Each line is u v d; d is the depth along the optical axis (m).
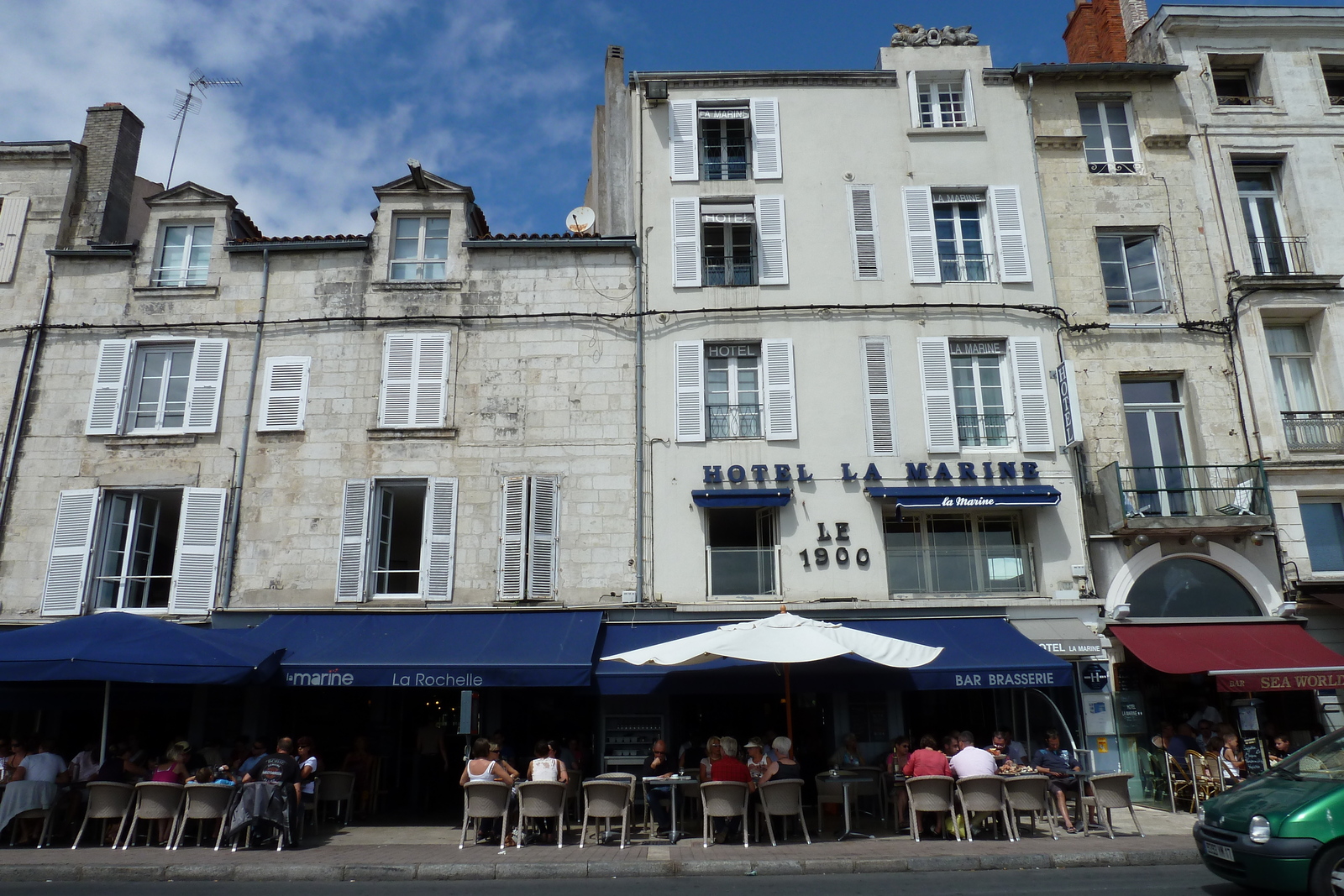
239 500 15.64
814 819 13.29
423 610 14.88
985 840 11.05
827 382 16.12
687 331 16.45
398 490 16.11
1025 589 15.49
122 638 11.73
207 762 13.41
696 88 17.86
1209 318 16.62
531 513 15.43
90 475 15.81
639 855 10.28
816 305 16.45
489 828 11.91
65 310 16.66
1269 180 17.89
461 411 16.00
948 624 14.62
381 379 16.16
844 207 17.11
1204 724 14.03
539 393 16.11
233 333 16.50
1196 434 16.11
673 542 15.38
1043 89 17.84
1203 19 18.02
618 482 15.68
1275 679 13.30
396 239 17.16
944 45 18.19
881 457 15.76
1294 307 16.61
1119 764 14.55
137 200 21.72
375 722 15.62
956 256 17.12
